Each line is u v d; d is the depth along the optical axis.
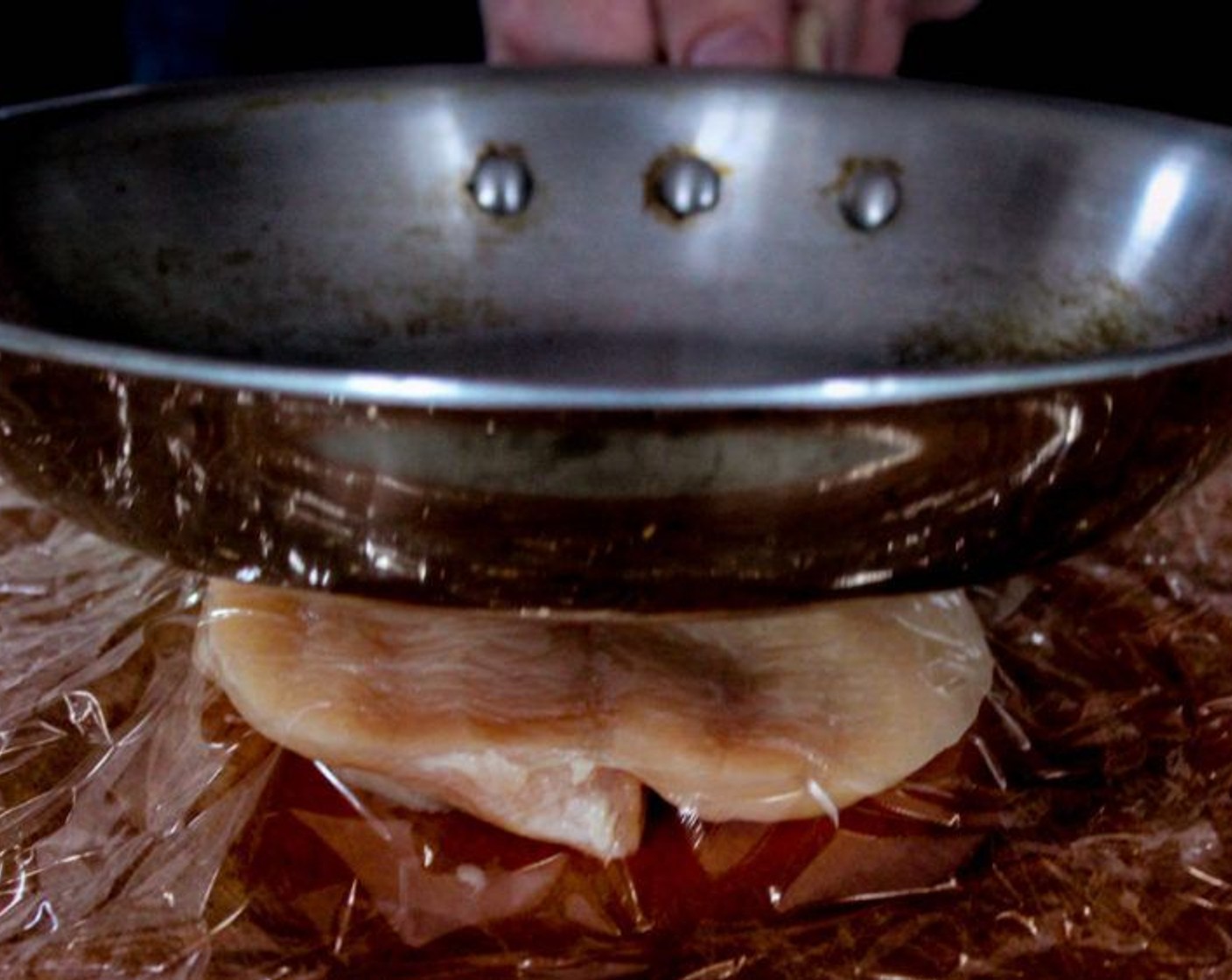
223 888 0.25
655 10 0.33
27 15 0.49
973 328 0.30
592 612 0.22
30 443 0.22
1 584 0.31
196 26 0.46
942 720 0.26
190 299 0.29
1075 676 0.29
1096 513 0.22
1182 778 0.27
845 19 0.35
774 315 0.31
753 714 0.26
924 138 0.31
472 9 0.46
